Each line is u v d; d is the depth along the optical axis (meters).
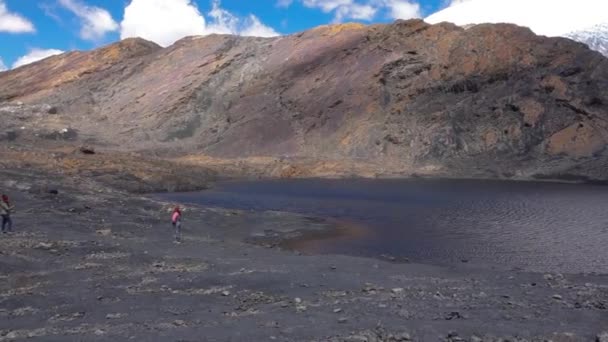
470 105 99.31
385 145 99.88
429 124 99.38
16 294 16.80
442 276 20.09
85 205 37.72
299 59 131.00
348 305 15.04
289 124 112.06
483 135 94.31
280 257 25.09
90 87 154.50
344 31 137.25
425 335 11.58
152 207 40.78
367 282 18.47
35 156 69.00
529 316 13.42
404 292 16.80
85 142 109.56
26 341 11.74
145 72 157.62
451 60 107.88
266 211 45.62
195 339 11.62
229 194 65.12
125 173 70.00
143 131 120.44
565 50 100.94
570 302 15.20
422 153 95.50
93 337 11.96
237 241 32.25
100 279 19.00
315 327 12.52
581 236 33.81
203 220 38.50
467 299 15.73
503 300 15.49
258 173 91.06
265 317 13.72
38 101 148.12
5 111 123.75
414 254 28.42
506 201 54.50
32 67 183.88
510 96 96.88
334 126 108.00
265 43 150.50
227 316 14.05
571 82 95.62
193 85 134.50
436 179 84.19
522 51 103.25
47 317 14.26
